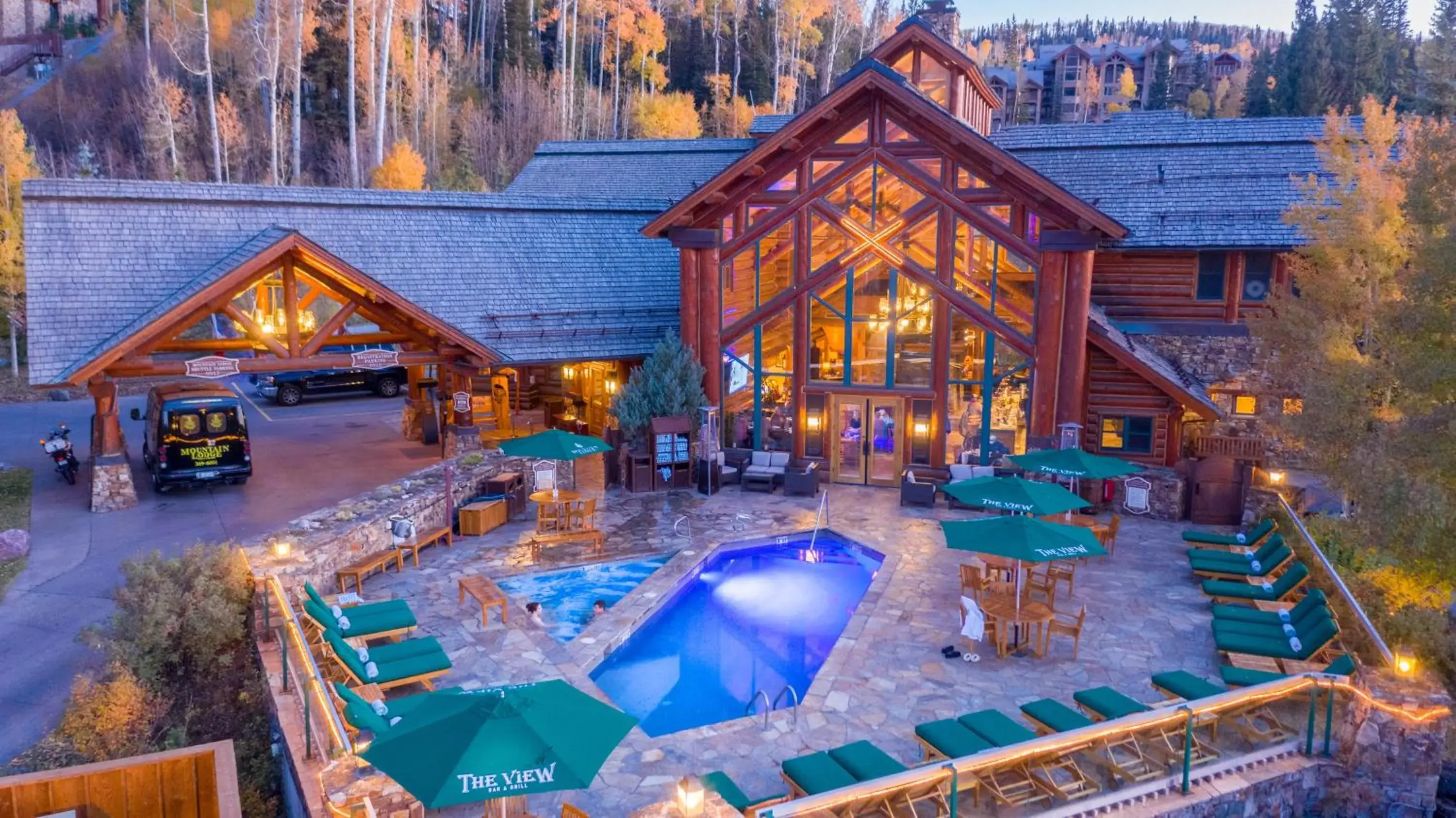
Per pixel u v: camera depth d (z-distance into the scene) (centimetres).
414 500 1973
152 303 2275
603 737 825
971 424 2397
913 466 2459
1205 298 2570
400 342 2855
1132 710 1130
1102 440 2353
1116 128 2881
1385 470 1541
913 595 1736
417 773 768
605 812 1053
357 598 1573
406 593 1730
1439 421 1516
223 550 1500
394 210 2738
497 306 2653
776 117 3700
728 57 8744
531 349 2591
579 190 3678
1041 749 986
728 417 2603
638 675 1485
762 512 2277
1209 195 2583
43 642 1483
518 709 823
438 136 6581
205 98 6412
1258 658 1402
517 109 6931
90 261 2280
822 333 2494
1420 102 6069
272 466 2609
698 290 2544
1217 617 1490
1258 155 2652
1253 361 2547
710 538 2067
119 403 3597
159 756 975
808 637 1650
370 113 6075
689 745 1204
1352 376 1727
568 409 3194
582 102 7512
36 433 3031
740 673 1501
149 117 5866
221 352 2698
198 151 5919
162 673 1357
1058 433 2283
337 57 6656
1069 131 2906
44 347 2123
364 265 2564
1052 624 1467
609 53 8356
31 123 6488
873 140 2356
